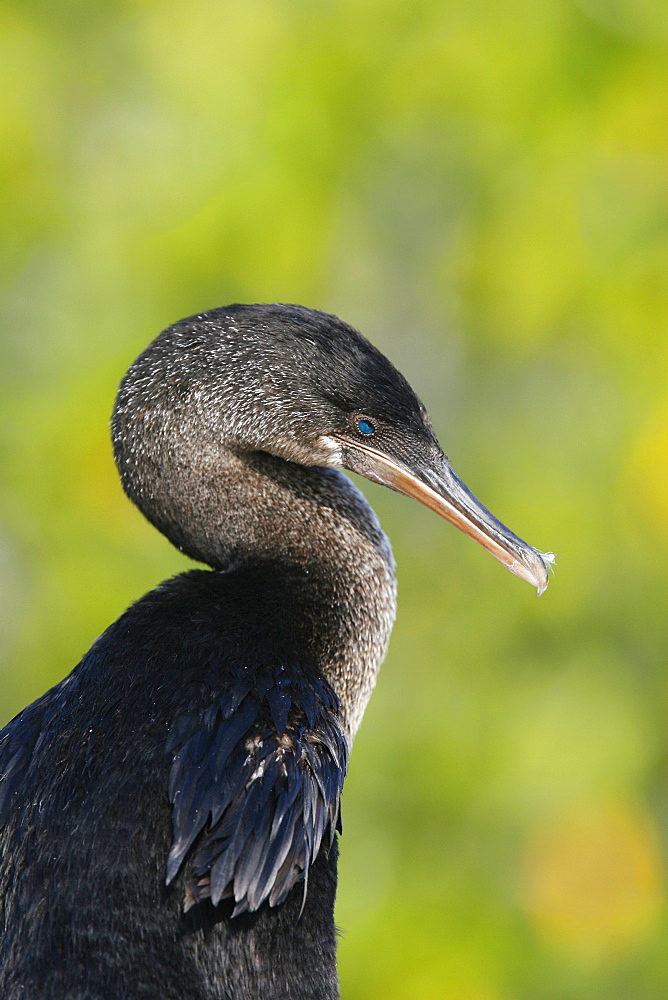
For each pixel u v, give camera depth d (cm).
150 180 1224
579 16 1202
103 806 476
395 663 1244
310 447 607
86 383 1211
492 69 1209
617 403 1217
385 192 1268
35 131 1249
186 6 1238
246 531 592
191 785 479
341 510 602
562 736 1205
